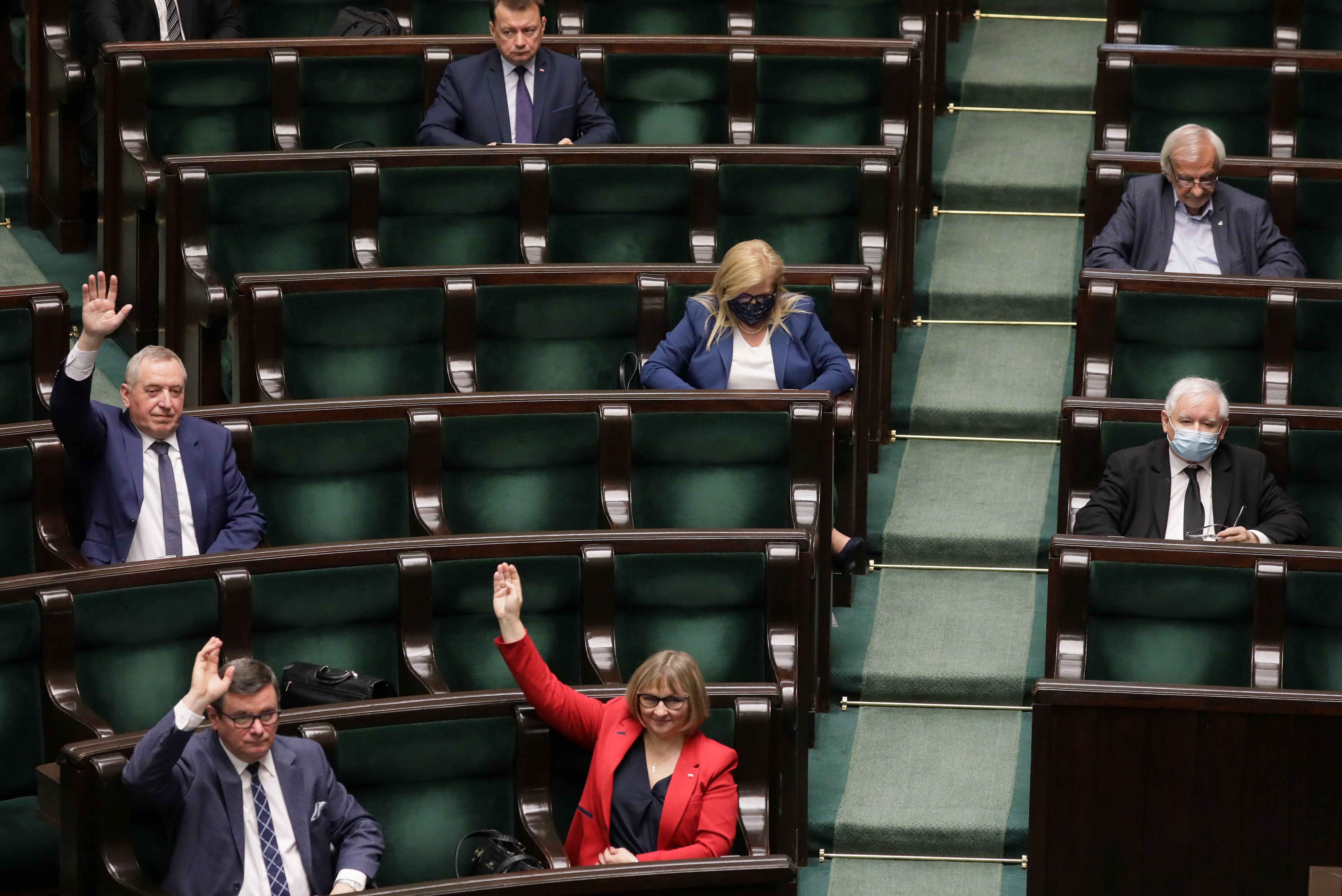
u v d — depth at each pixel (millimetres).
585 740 15094
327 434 18094
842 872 17438
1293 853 15242
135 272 23375
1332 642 16594
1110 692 15195
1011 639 19906
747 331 19578
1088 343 20391
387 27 25891
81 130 25359
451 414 18250
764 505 18438
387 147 23766
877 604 20594
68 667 15617
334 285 19828
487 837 14781
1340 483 18406
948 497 21922
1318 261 22188
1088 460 18578
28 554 17625
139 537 17438
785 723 16328
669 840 14641
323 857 14219
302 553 16266
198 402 21203
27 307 19422
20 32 27625
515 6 23266
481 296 20141
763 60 24172
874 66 24047
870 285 20312
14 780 15664
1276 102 24141
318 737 14625
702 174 22109
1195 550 16594
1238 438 18516
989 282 25047
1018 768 18406
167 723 13461
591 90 24109
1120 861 15445
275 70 23641
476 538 16562
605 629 16656
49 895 15492
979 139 28156
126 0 25594
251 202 21438
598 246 22234
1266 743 15156
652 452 18359
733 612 16797
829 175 22094
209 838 13930
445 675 16547
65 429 17250
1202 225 21344
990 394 23312
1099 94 24516
